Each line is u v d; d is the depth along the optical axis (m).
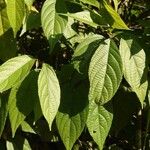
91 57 0.77
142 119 1.09
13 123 0.79
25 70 0.77
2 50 0.86
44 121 1.00
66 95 0.80
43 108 0.73
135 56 0.76
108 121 0.79
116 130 0.96
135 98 0.96
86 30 0.94
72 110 0.79
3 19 0.83
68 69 0.81
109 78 0.72
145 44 0.82
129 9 1.11
